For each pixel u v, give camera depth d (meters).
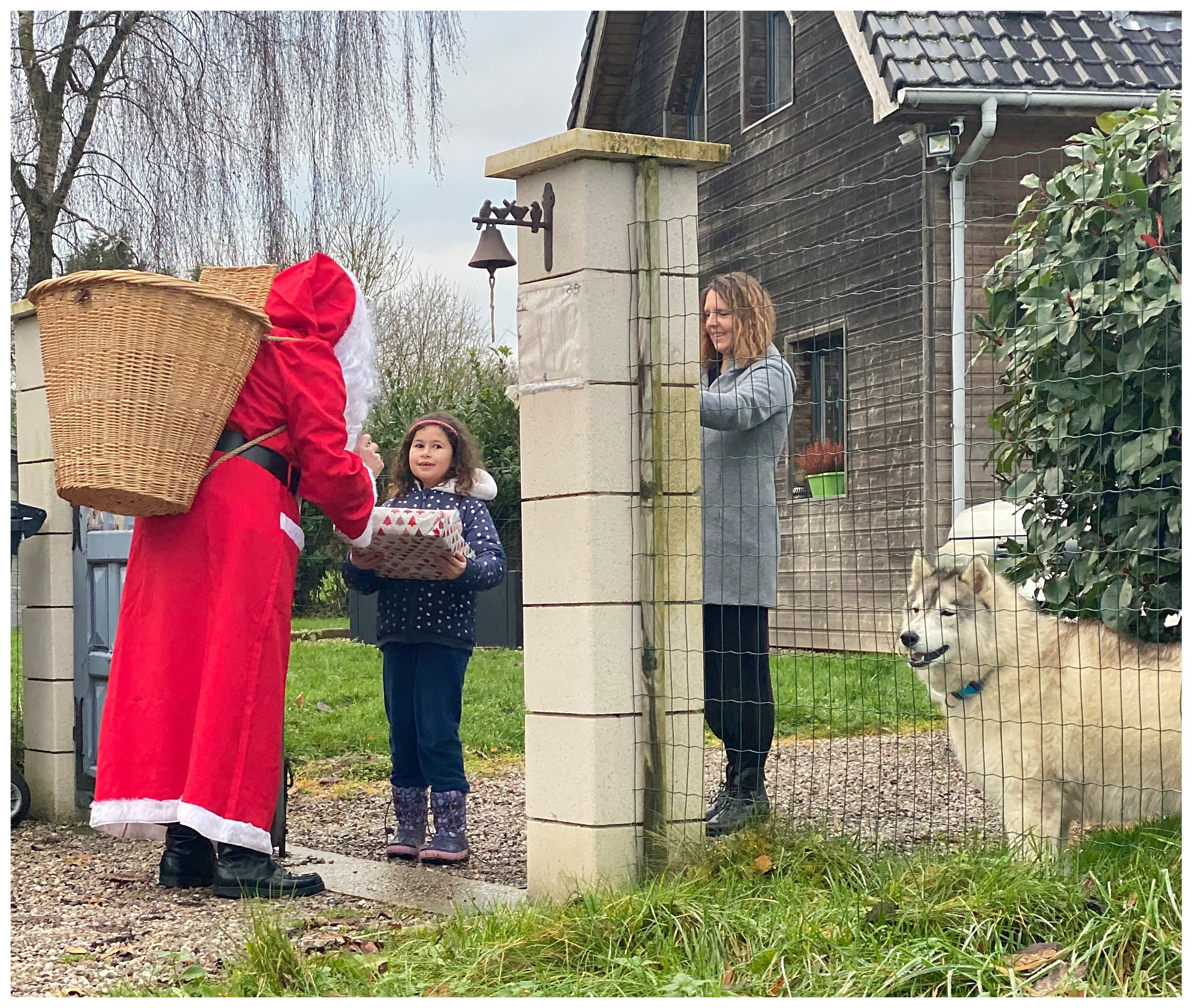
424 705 5.05
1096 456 4.79
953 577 4.68
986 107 10.10
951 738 4.78
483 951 3.45
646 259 4.21
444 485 5.32
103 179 12.34
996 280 5.29
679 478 4.26
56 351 4.14
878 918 3.37
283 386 4.45
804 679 8.43
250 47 12.09
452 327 25.23
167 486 4.15
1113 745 4.32
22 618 6.50
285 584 4.48
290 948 3.38
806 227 12.90
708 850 4.09
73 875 4.95
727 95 14.60
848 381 12.04
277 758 4.44
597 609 4.15
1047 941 3.22
